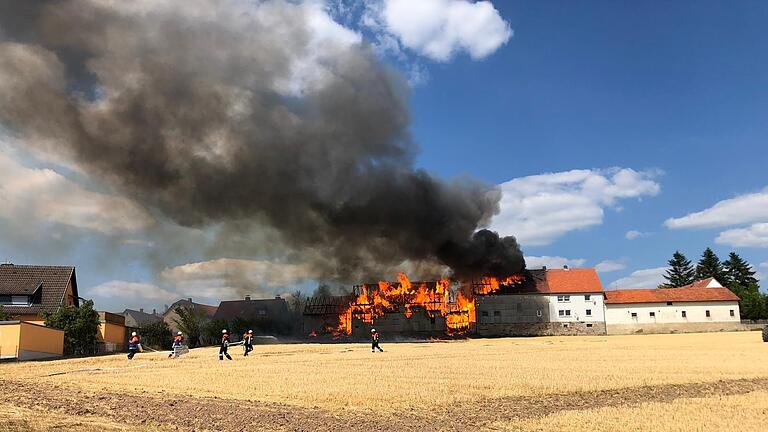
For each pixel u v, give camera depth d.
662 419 17.70
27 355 47.66
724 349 49.16
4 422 16.06
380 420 18.28
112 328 66.06
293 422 17.80
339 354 46.75
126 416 18.33
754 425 16.80
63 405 20.17
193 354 48.56
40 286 68.19
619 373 30.08
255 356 44.97
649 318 94.06
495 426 17.44
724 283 150.25
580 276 96.81
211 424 17.33
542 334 92.31
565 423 17.42
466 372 30.75
